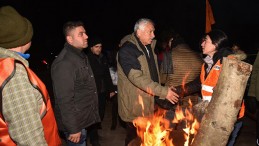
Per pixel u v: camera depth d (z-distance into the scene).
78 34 2.84
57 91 2.73
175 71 3.54
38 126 1.47
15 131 1.40
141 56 3.06
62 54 2.83
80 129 2.89
